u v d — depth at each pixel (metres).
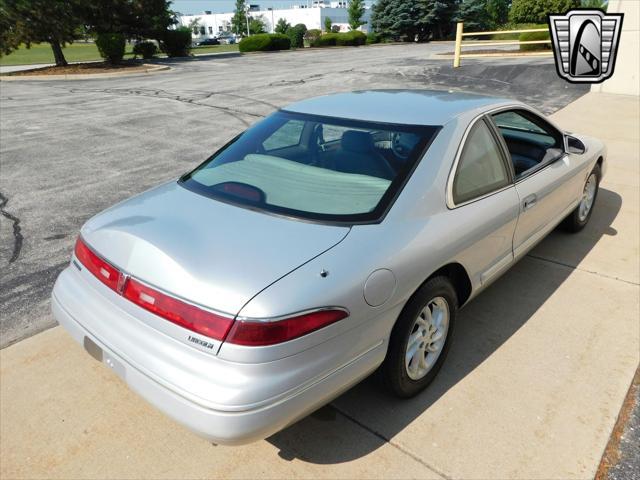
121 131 9.94
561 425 2.60
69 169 7.31
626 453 2.43
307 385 2.05
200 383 1.96
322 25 94.94
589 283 4.03
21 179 6.85
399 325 2.48
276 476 2.33
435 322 2.81
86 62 26.73
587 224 5.19
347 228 2.38
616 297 3.82
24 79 21.14
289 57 29.22
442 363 2.92
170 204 2.67
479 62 18.53
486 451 2.45
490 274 3.19
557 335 3.35
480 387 2.88
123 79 19.94
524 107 3.70
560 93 13.29
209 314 1.97
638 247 4.66
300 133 3.09
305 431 2.58
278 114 3.38
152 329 2.15
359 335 2.23
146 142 8.97
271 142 3.12
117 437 2.55
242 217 2.48
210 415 1.93
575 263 4.37
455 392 2.84
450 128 2.91
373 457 2.42
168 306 2.07
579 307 3.69
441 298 2.77
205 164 3.17
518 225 3.37
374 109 3.17
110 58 25.03
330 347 2.12
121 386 2.90
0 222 5.31
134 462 2.41
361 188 2.62
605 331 3.39
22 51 44.59
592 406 2.72
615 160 7.39
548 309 3.66
